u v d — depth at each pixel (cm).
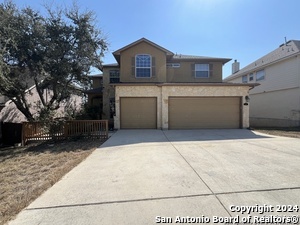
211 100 1338
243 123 1339
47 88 1391
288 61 1634
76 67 1254
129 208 314
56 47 1162
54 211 310
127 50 1512
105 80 1767
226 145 795
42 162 612
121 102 1331
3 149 968
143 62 1519
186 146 783
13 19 1054
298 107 1542
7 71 947
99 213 302
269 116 1877
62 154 706
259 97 2028
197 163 548
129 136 1055
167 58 1631
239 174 457
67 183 424
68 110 1223
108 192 374
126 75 1509
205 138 969
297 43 1722
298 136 1020
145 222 277
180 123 1334
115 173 482
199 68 1691
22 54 1070
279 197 342
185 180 425
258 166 514
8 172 523
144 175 462
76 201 341
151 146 793
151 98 1336
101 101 1875
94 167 538
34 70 1149
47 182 429
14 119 1468
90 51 1246
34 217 295
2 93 1098
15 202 341
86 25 1215
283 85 1683
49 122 1006
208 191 369
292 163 538
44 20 1166
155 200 338
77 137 1018
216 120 1341
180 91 1318
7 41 948
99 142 914
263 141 880
